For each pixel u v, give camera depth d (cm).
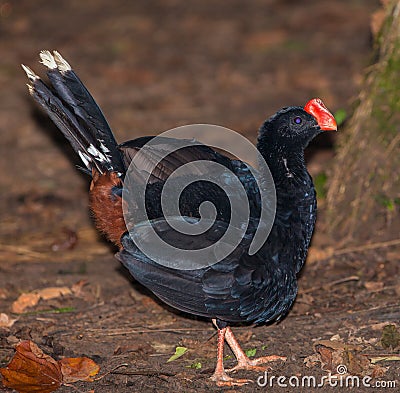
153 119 2039
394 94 1320
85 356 977
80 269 1273
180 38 2788
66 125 1008
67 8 3231
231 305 912
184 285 896
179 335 1041
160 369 944
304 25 2853
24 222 1488
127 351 988
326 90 2188
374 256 1236
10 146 1878
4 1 3256
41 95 1022
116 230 982
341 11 2970
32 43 2752
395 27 1323
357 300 1109
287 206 980
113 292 1177
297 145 999
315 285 1168
